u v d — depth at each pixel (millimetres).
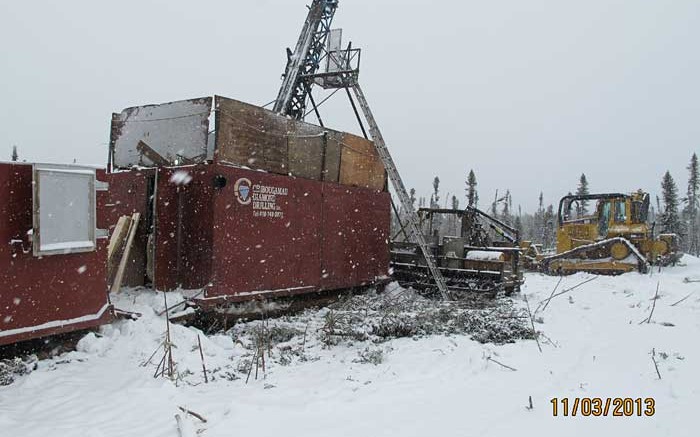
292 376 6969
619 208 21672
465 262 14438
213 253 9289
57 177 6930
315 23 17938
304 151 11547
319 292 12141
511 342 8984
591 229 21859
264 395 6086
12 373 6371
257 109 10328
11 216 6625
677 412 5691
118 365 6922
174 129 10133
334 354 8266
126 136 11008
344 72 16266
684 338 9391
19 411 5402
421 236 13938
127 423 5113
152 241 9766
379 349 8320
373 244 13805
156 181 9633
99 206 7715
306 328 9562
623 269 20188
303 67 17734
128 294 9461
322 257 11914
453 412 5629
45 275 6984
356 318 9969
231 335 9258
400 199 13961
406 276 14945
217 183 9336
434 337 9227
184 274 9656
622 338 9438
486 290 13609
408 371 7234
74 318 7344
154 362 7059
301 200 11297
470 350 8195
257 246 10180
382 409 5699
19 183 6723
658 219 47625
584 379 6934
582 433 5117
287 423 5215
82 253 7449
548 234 53812
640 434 5117
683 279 18141
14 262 6641
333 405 5781
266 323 9969
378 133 14258
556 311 12391
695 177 59500
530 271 24734
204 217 9445
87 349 7320
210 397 5965
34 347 7066
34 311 6852
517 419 5441
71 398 5754
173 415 5328
